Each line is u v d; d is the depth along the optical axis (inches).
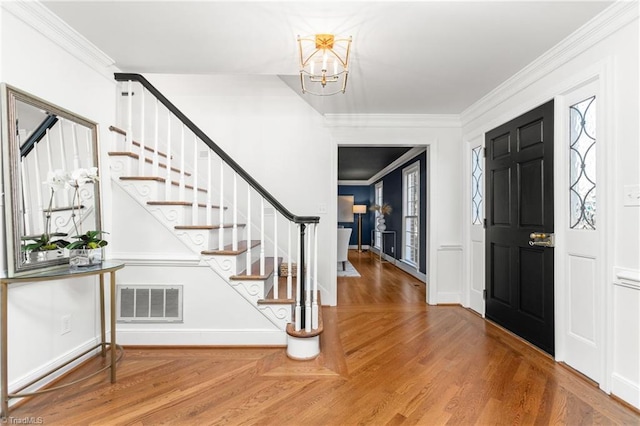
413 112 142.8
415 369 83.3
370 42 83.2
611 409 65.6
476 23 74.4
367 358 89.9
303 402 68.3
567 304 85.5
